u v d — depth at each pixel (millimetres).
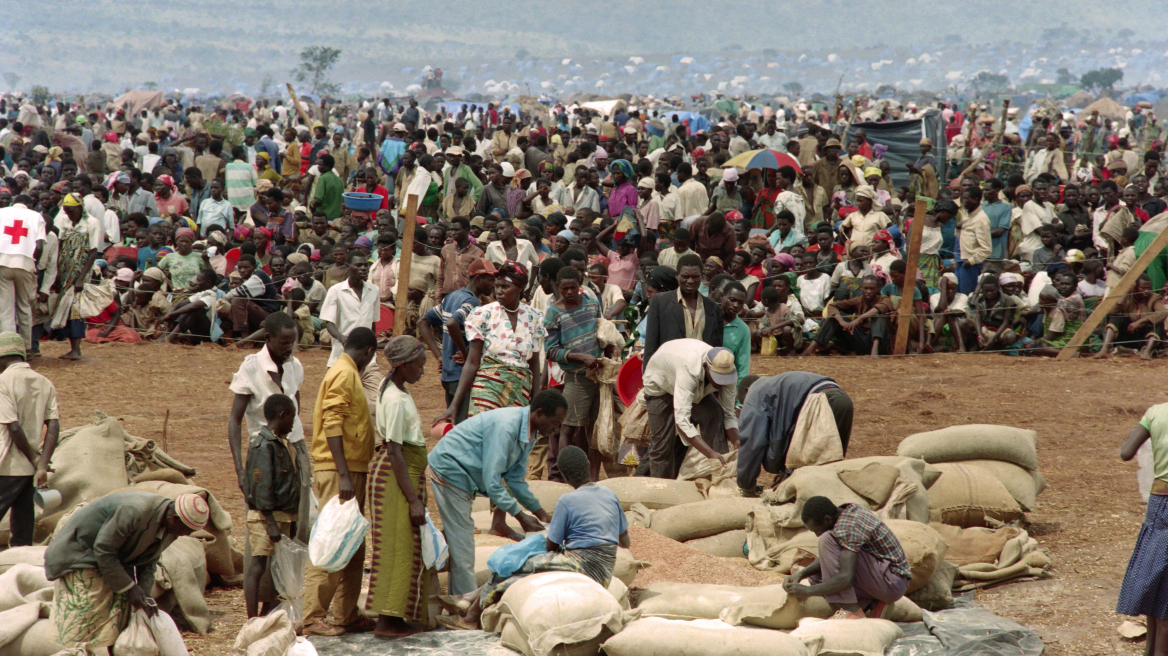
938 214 56500
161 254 60000
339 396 22625
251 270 56500
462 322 32781
